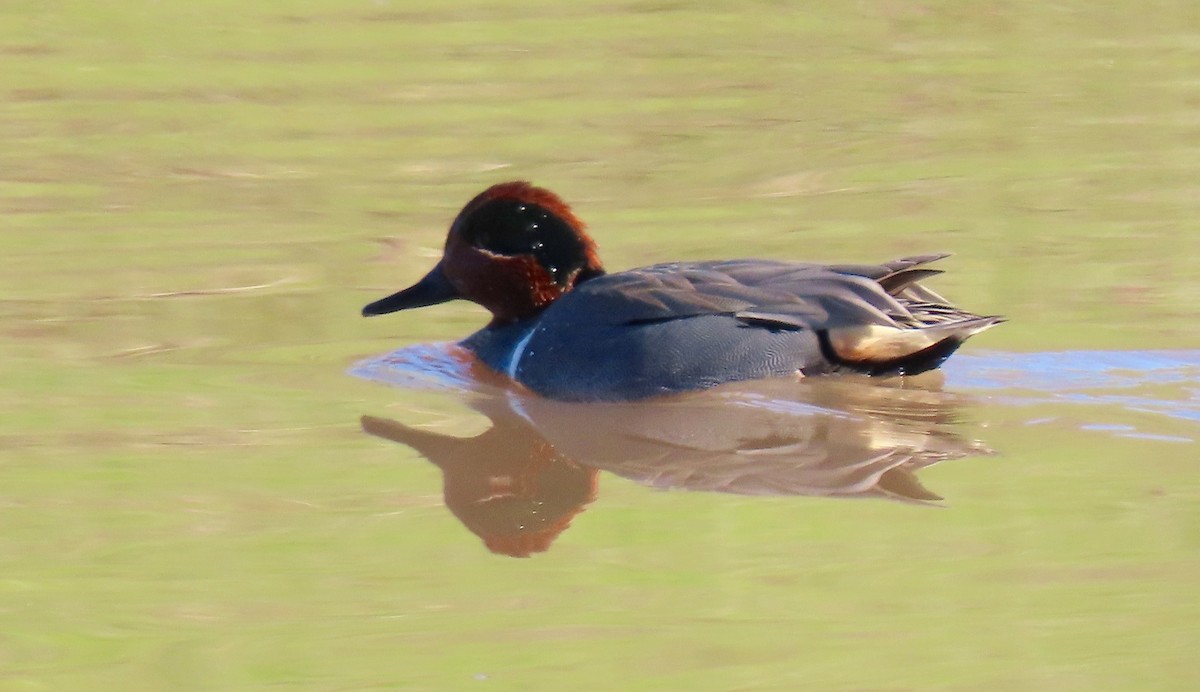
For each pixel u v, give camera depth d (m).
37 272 15.81
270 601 8.76
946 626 8.35
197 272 15.89
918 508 9.92
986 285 14.90
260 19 27.47
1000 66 24.22
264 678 7.89
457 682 7.86
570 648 8.22
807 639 8.27
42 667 8.03
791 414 11.88
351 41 26.17
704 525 9.80
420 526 9.81
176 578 9.03
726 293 12.55
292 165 20.05
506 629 8.41
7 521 9.73
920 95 22.72
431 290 13.99
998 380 12.47
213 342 13.78
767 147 20.38
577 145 20.69
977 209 17.52
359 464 10.89
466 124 21.78
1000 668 7.91
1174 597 8.59
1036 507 9.85
